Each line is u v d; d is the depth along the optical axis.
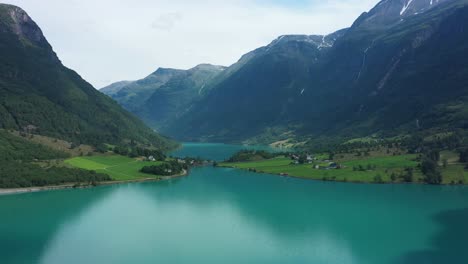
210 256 120.00
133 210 172.88
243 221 156.25
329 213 167.25
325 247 127.62
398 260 117.56
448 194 198.12
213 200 192.75
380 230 144.25
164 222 154.62
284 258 118.50
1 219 158.12
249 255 120.56
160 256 119.88
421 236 138.00
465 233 140.62
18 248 126.12
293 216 163.00
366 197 195.38
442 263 115.00
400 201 186.62
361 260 117.06
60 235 138.62
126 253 122.19
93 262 115.50
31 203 182.50
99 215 164.62
